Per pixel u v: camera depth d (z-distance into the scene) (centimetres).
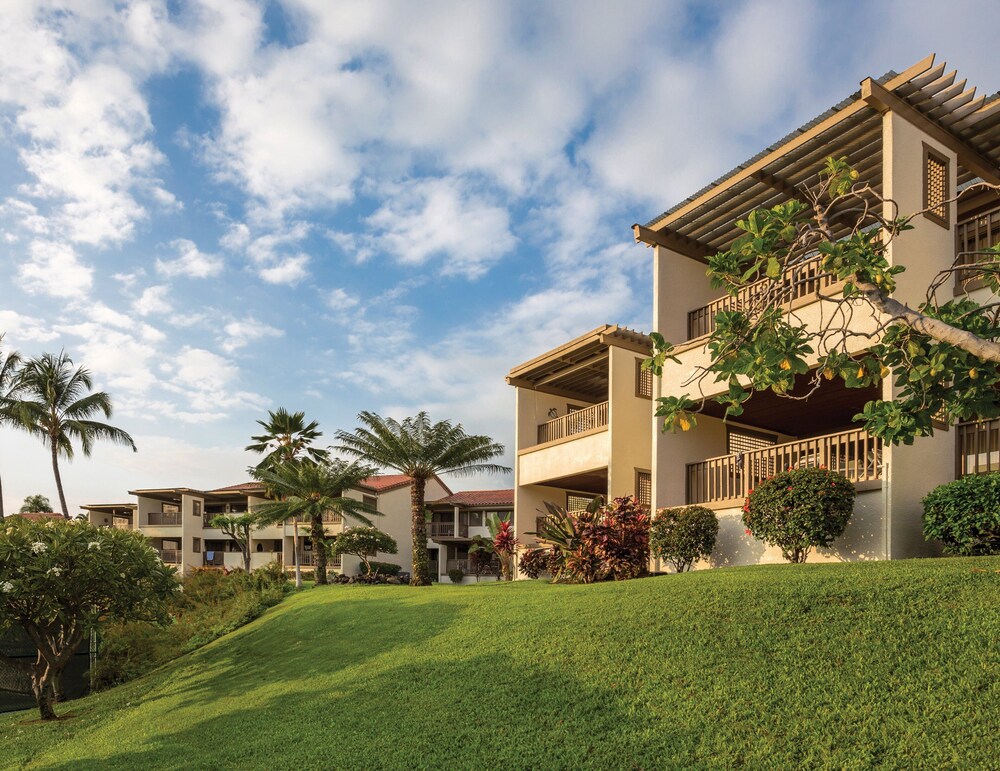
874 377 816
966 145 1426
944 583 818
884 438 798
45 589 1422
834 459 1620
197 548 5406
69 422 4056
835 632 768
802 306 1451
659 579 1230
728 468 1636
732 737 632
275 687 1147
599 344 2328
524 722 757
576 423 2508
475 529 5406
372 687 987
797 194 1580
